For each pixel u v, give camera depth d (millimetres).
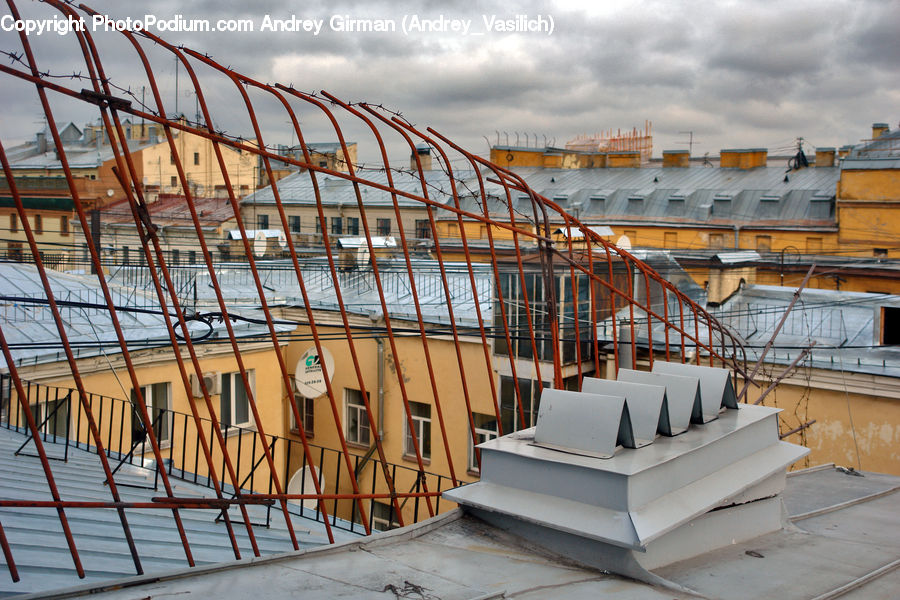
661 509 3895
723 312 18719
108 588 3125
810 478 7754
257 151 3738
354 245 23984
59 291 15359
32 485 6008
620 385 4531
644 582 3729
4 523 4438
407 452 19172
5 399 11836
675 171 47312
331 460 20234
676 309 18641
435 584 3447
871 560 4508
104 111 3256
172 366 14914
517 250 5004
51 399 12719
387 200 42906
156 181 47938
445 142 4516
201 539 4988
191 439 15219
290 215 44812
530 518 4004
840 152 46750
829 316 17875
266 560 3635
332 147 47375
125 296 16234
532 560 3918
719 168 46438
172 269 20734
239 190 49688
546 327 16609
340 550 3906
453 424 18375
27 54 3062
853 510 6250
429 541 4137
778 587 3875
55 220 41938
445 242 39281
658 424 4484
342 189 44688
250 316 17703
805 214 40281
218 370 16016
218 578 3387
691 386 4730
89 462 7543
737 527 4777
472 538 4195
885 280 32438
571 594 3438
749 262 22719
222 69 3646
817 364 14711
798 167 43906
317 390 17078
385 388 19344
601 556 3867
